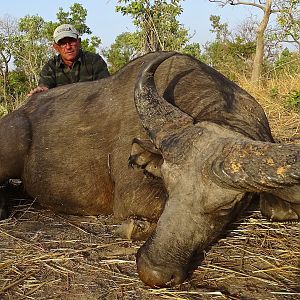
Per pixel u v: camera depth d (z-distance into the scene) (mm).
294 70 4859
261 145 1188
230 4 5344
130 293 1365
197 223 1314
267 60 6887
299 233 1786
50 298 1348
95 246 1671
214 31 9898
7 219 1933
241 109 1703
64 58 2906
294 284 1424
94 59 2988
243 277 1454
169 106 1473
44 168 2008
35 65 6969
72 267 1521
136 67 1979
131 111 1880
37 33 7332
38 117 2102
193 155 1302
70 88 2170
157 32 4562
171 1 4656
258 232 1777
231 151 1220
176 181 1316
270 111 3721
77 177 1939
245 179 1171
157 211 1679
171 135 1378
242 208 1429
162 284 1305
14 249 1642
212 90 1736
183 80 1799
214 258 1572
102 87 2051
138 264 1328
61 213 2031
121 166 1817
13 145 2043
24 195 2232
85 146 1938
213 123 1401
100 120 1947
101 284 1420
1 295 1363
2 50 7145
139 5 4441
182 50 4836
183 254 1320
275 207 1529
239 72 5398
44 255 1589
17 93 6188
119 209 1783
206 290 1370
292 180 1110
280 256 1600
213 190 1264
